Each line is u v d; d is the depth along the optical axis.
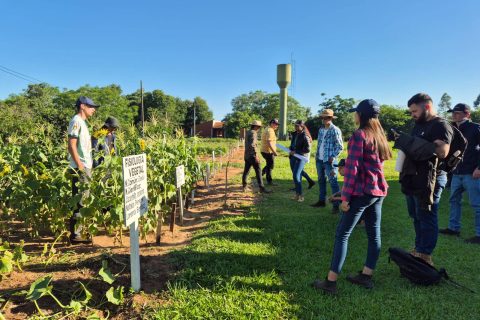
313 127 54.00
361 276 3.44
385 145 3.22
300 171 6.96
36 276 3.30
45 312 2.73
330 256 4.14
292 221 5.47
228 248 4.15
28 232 4.75
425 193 3.51
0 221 4.71
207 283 3.32
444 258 4.16
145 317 2.71
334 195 5.83
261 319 2.76
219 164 12.50
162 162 5.45
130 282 3.22
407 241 4.75
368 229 3.38
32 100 44.53
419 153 3.45
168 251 4.10
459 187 4.95
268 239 4.59
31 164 4.86
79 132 4.34
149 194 4.70
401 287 3.43
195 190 8.13
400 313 2.93
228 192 7.97
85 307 2.79
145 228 4.33
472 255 4.26
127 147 6.61
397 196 7.73
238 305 2.94
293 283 3.38
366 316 2.86
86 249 4.14
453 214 5.07
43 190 4.20
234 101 81.19
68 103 47.12
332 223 5.45
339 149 6.14
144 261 3.71
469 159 4.76
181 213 5.44
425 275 3.42
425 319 2.87
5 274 3.24
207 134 66.19
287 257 4.01
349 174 3.11
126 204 2.80
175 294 3.03
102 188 4.00
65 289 3.06
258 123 7.82
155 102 72.88
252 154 7.75
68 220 4.69
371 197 3.14
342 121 54.06
